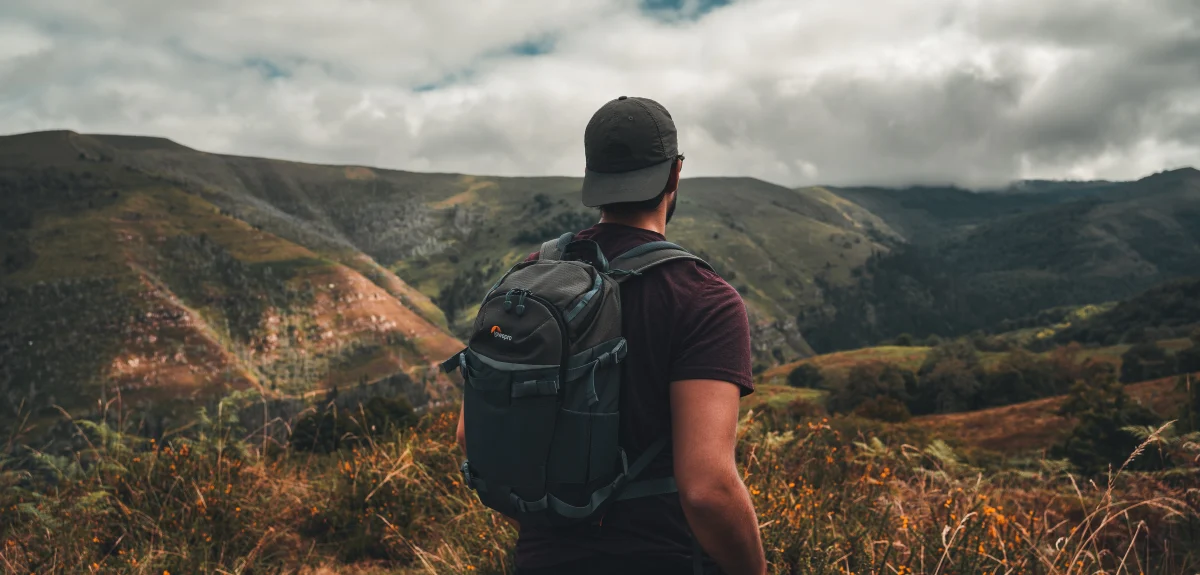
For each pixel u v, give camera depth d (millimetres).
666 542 1183
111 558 2857
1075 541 2797
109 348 169500
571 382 1111
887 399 45031
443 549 3041
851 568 2570
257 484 3625
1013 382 78688
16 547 2836
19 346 169250
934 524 2691
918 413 80625
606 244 1316
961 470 3572
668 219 1405
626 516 1183
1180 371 43094
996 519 2646
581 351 1118
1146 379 73188
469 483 1262
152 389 156625
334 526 3465
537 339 1106
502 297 1193
